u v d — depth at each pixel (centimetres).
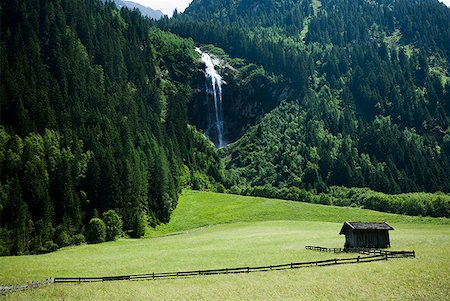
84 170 13200
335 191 19088
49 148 13125
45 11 19225
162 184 14450
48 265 7669
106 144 14550
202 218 14262
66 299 5103
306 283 5028
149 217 13538
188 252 8456
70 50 18675
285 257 7175
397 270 5247
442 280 4603
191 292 5056
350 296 4322
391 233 9862
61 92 16338
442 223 12988
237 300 4531
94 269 7125
